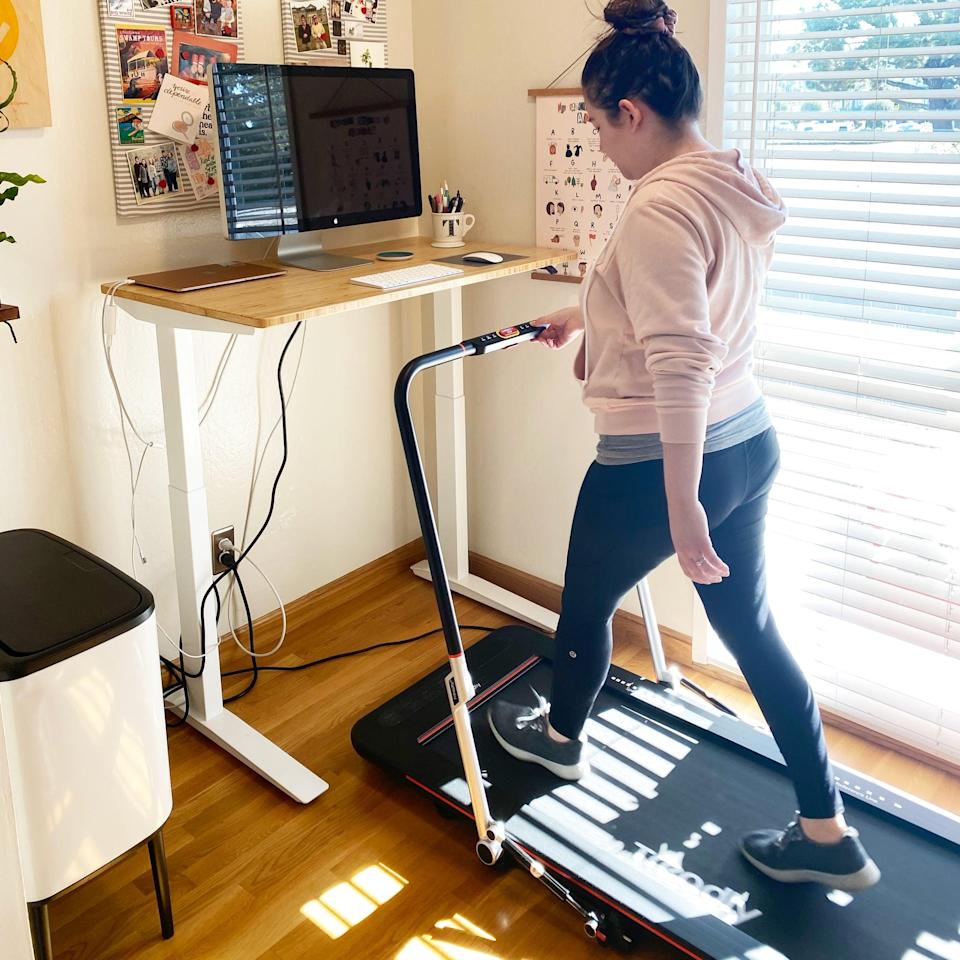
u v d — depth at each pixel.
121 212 2.20
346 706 2.47
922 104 1.99
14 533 1.89
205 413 2.48
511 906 1.89
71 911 1.87
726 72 2.20
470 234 2.80
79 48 2.08
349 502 2.92
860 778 2.06
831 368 2.21
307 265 2.36
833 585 2.32
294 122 2.28
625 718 2.28
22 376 2.12
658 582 2.64
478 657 2.51
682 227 1.45
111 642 1.58
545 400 2.75
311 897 1.90
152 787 1.70
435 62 2.73
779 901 1.76
